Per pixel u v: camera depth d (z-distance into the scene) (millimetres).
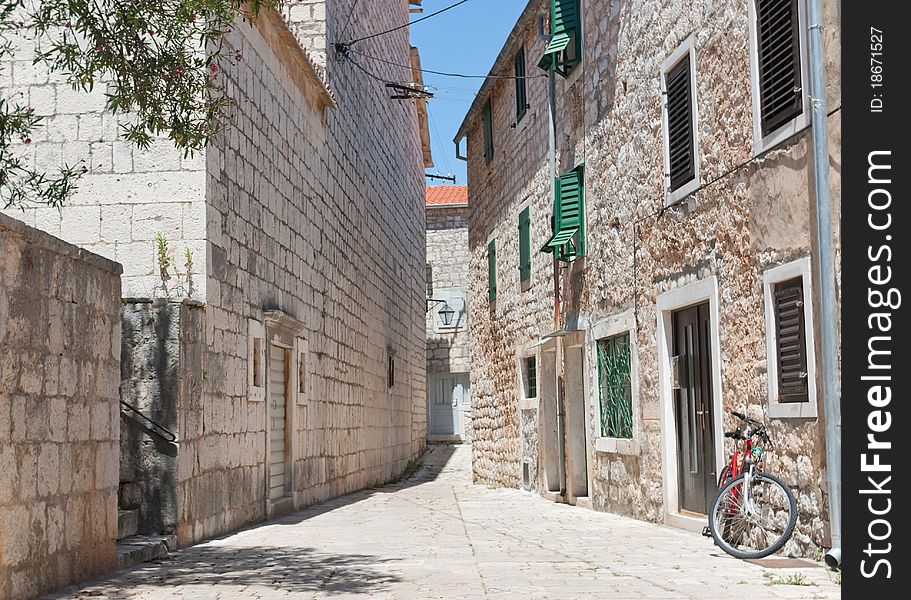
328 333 16062
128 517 8922
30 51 10148
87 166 10023
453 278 35094
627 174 11727
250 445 11547
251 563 7945
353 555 8312
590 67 13250
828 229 7008
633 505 11672
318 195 15391
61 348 6879
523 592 6117
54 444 6719
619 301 12094
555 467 15961
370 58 20828
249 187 11523
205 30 8031
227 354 10688
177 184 9977
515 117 17797
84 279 7281
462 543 9094
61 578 6730
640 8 11203
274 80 12711
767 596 5859
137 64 7777
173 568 7762
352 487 18062
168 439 9227
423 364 31625
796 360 7648
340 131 17297
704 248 9430
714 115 9164
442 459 29453
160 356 9320
